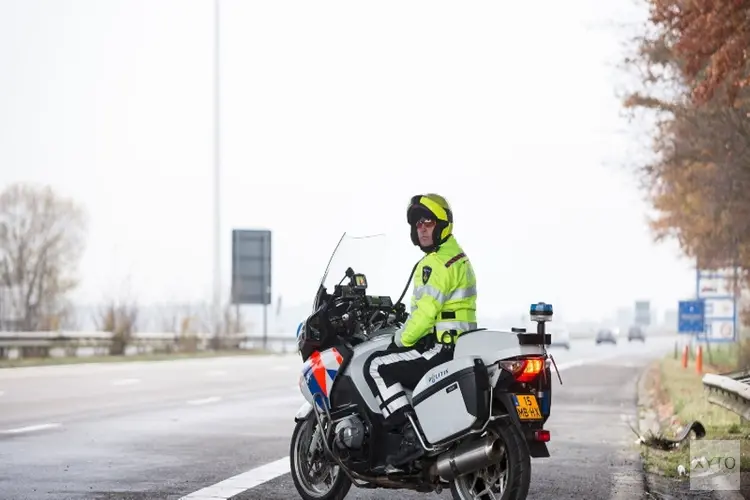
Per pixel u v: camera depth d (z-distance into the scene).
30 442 21.78
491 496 13.20
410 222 13.79
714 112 38.59
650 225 53.59
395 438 13.71
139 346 69.75
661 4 32.22
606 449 21.81
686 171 43.97
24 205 107.94
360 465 13.81
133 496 15.50
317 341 14.30
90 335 62.78
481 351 13.12
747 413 20.39
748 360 49.22
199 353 71.25
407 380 13.71
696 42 31.41
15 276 106.75
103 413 28.06
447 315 13.61
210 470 18.06
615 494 16.09
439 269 13.49
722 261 51.50
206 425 25.41
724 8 30.61
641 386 44.53
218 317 78.19
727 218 43.06
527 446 12.85
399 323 14.48
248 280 78.69
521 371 12.80
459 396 13.05
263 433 23.77
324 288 14.56
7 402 31.09
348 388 13.97
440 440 13.23
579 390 41.84
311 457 14.81
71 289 108.31
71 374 45.50
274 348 85.50
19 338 57.31
